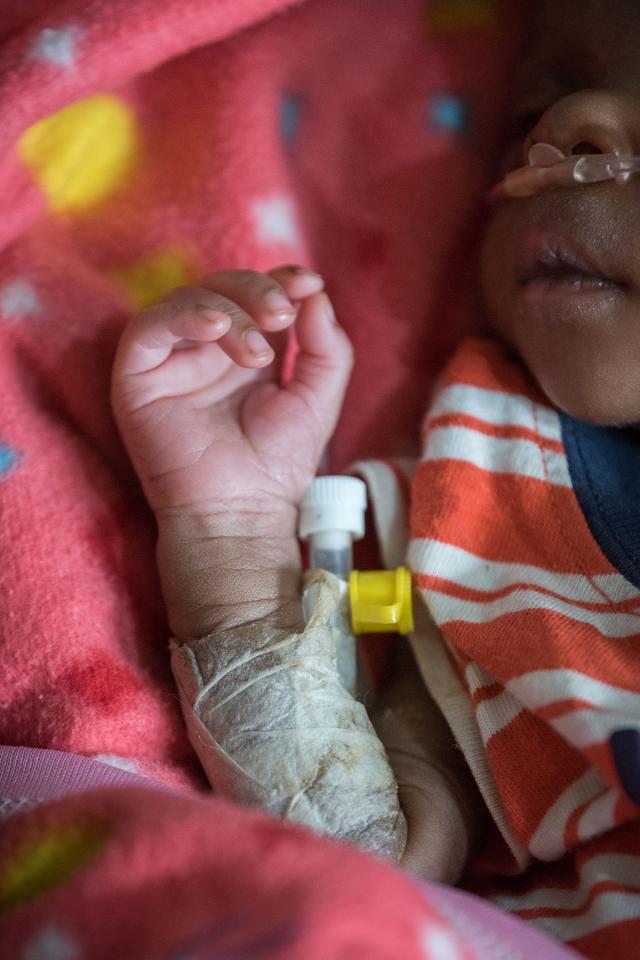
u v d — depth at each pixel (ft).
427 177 3.43
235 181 3.15
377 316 3.41
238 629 2.60
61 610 2.61
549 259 2.88
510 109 3.36
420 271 3.43
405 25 3.40
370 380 3.37
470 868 2.67
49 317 2.88
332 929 1.43
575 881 2.44
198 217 3.12
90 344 2.90
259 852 1.58
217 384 2.87
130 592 2.80
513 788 2.51
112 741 2.52
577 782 2.46
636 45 2.89
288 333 3.04
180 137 3.13
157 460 2.78
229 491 2.80
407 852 2.48
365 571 2.92
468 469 2.90
